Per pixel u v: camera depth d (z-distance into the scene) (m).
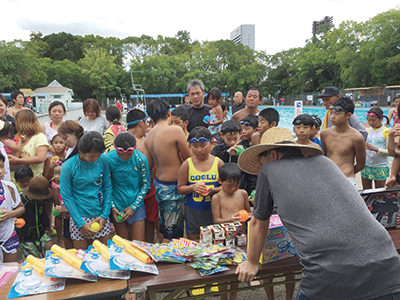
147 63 66.38
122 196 2.80
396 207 2.46
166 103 3.23
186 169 3.01
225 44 72.56
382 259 1.42
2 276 1.87
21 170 3.38
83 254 1.99
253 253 1.83
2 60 47.62
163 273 1.87
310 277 1.51
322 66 55.50
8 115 5.21
